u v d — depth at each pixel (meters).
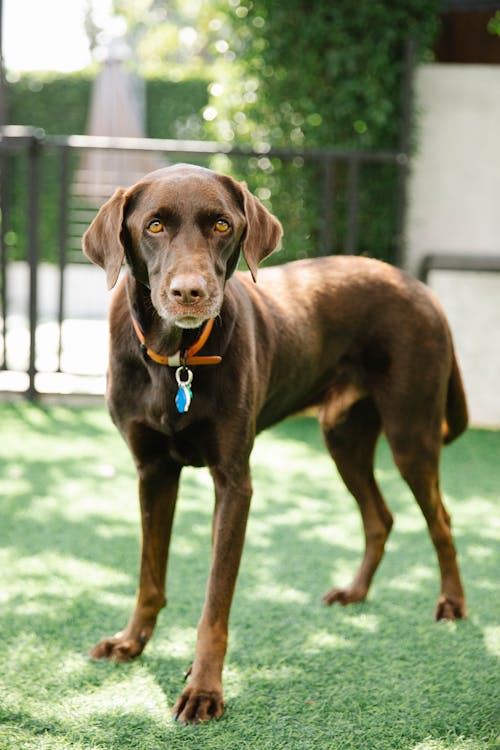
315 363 3.27
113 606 3.40
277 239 2.76
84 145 6.64
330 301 3.32
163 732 2.52
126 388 2.78
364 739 2.52
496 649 3.12
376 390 3.36
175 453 2.82
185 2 24.34
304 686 2.82
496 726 2.59
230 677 2.86
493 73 7.11
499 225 7.29
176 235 2.48
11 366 7.77
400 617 3.39
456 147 7.21
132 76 12.88
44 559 3.89
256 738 2.51
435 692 2.79
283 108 6.85
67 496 4.80
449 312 6.48
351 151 6.67
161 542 2.98
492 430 6.47
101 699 2.70
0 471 5.20
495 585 3.74
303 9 6.63
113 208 2.62
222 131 7.14
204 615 2.70
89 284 11.95
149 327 2.66
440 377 3.36
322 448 5.93
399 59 6.75
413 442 3.34
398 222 6.82
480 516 4.67
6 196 6.88
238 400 2.73
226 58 7.09
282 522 4.49
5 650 3.01
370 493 3.61
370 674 2.91
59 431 6.09
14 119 13.20
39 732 2.50
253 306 2.98
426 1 6.65
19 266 11.96
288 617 3.36
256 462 5.57
